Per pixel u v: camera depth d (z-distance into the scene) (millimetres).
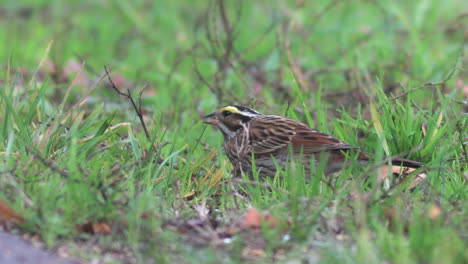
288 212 8141
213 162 11430
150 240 7094
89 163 9391
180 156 10922
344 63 16781
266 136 11227
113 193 7719
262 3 22562
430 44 18047
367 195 8117
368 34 18875
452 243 6574
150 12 24312
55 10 25547
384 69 15617
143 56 19953
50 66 17172
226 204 8961
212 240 7348
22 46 20172
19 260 6609
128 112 14320
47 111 12758
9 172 8055
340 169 10812
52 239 7109
